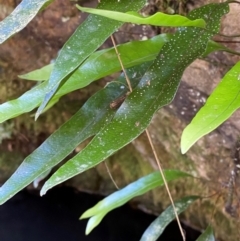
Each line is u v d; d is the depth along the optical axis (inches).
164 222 27.7
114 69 21.0
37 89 19.6
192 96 32.5
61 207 52.4
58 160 18.8
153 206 47.6
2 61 46.2
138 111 17.1
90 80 20.6
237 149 31.4
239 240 36.1
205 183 39.7
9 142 52.6
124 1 16.8
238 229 35.7
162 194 45.7
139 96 17.3
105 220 48.5
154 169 45.5
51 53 43.8
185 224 44.5
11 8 37.9
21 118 50.5
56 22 38.9
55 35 40.5
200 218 42.1
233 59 26.9
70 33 39.3
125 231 47.4
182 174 29.2
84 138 19.5
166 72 17.6
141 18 14.8
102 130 16.8
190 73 31.0
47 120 50.1
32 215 51.4
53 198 53.4
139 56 21.2
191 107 33.6
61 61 15.9
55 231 48.9
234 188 33.5
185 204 28.1
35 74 24.0
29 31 42.1
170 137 39.8
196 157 37.9
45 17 39.0
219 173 36.1
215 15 18.3
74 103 48.1
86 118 20.0
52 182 16.3
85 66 20.6
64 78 17.2
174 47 17.8
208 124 15.4
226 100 15.6
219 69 28.3
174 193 43.9
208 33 17.9
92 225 30.9
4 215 51.4
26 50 44.3
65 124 19.7
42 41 42.8
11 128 51.2
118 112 17.1
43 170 18.6
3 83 47.6
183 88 32.7
